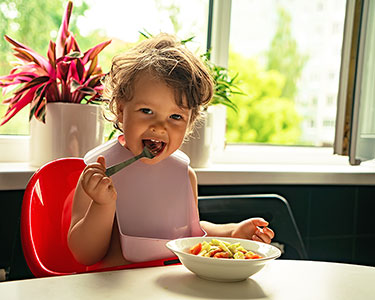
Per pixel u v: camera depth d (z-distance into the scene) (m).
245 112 1.92
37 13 1.53
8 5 1.48
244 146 1.93
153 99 0.91
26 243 0.88
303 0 1.97
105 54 1.62
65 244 0.98
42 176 0.98
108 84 1.16
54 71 1.32
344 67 1.83
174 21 1.73
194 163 1.58
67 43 1.36
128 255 0.86
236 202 1.21
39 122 1.34
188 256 0.66
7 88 1.38
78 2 1.58
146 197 1.05
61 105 1.31
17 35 1.50
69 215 1.00
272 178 1.64
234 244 0.73
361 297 0.63
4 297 0.58
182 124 0.95
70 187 1.01
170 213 1.06
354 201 1.89
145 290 0.62
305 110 2.03
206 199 1.20
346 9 1.84
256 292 0.63
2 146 1.49
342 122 1.84
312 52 2.01
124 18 1.65
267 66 1.94
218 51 1.80
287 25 1.95
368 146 1.83
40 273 0.86
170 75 0.92
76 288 0.62
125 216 1.02
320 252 1.84
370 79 1.83
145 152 0.78
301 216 1.79
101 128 1.37
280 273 0.72
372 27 1.83
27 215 0.91
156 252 0.88
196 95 0.97
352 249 1.91
